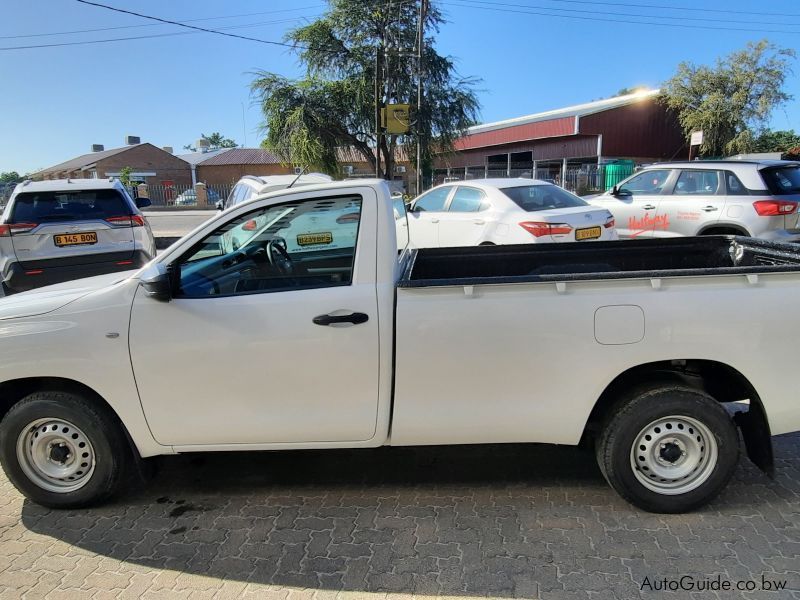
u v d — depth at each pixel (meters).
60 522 3.17
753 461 3.15
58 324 3.01
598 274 2.94
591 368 2.95
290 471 3.67
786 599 2.46
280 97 26.36
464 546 2.88
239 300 2.99
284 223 3.10
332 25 26.48
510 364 2.96
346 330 2.94
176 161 53.06
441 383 2.98
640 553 2.79
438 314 2.92
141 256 8.05
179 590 2.62
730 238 4.14
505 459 3.77
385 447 3.97
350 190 3.06
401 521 3.11
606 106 29.53
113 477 3.19
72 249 7.64
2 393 3.21
